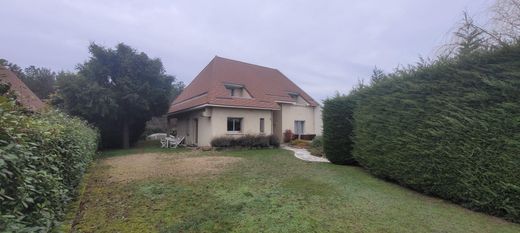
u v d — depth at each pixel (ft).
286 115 73.82
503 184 15.38
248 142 59.57
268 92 72.54
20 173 7.10
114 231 14.19
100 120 60.49
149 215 16.49
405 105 22.76
